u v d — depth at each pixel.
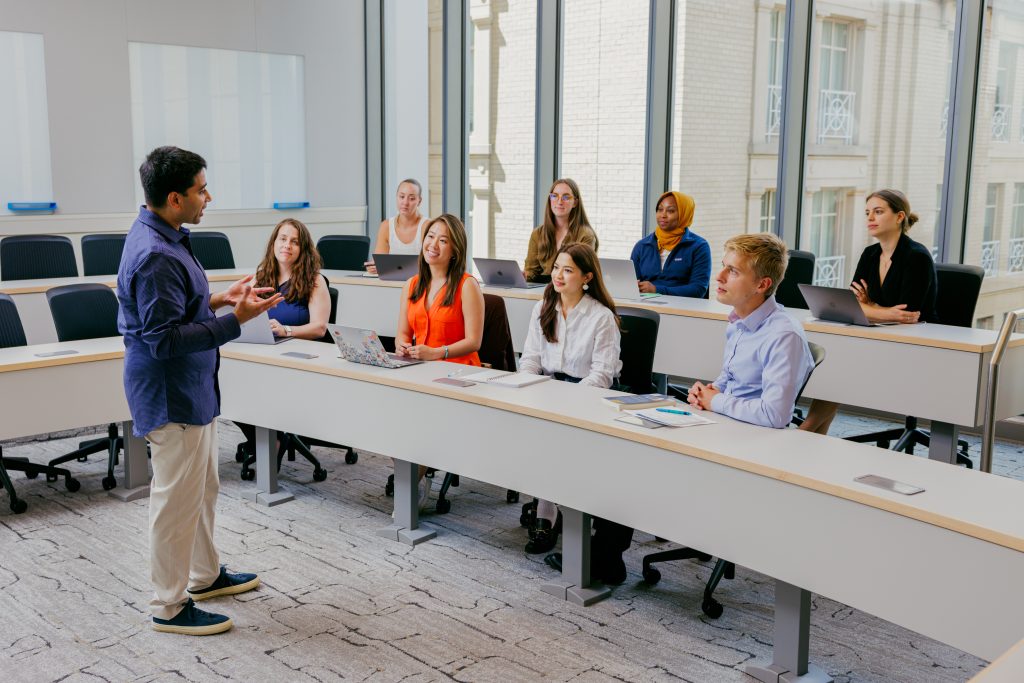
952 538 2.17
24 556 3.61
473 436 3.41
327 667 2.77
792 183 6.15
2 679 2.69
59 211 7.07
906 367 4.09
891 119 5.75
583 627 3.05
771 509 2.56
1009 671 1.21
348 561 3.58
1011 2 5.19
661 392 5.20
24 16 6.75
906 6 5.57
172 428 2.84
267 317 4.26
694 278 5.56
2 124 6.77
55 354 4.08
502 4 7.56
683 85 6.65
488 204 8.02
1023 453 5.02
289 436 4.66
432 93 8.73
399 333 4.34
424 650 2.88
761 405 2.94
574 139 7.23
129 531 3.89
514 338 5.65
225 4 7.71
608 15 6.84
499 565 3.56
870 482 2.41
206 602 3.22
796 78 6.00
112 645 2.90
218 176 7.84
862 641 2.98
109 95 7.20
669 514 2.84
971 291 4.46
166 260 2.69
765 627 3.06
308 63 8.29
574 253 3.69
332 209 8.59
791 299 5.30
